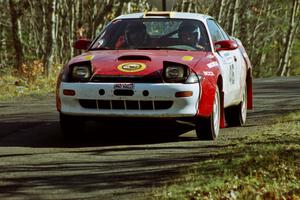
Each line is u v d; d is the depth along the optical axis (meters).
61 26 112.75
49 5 85.31
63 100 32.84
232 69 38.06
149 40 35.62
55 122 41.62
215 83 33.59
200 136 34.16
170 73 32.12
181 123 39.62
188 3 129.38
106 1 105.38
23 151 31.09
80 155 29.97
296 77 95.06
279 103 55.28
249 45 177.25
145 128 37.94
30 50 122.38
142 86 31.84
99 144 33.06
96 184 24.14
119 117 32.38
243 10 174.00
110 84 32.06
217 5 155.50
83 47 36.69
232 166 26.30
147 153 30.45
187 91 32.06
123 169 26.75
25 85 71.25
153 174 25.67
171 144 33.03
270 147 30.22
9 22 126.44
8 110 49.72
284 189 23.48
